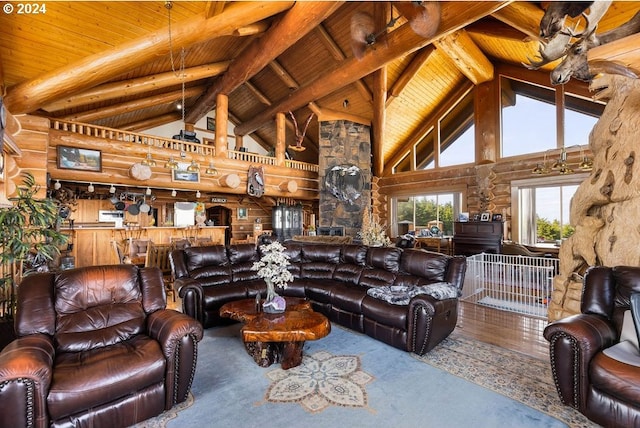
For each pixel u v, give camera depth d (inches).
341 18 253.9
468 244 285.3
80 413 70.6
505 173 303.1
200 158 306.0
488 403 86.6
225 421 79.7
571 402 83.7
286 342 108.0
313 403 87.0
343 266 177.8
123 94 248.4
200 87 342.6
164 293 107.8
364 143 367.2
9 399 62.2
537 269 166.7
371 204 396.2
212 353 120.8
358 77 259.0
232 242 407.5
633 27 80.3
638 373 71.4
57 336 85.2
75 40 157.2
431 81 323.6
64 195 282.4
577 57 85.3
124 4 153.2
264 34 237.9
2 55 149.7
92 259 256.8
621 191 114.7
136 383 76.9
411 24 156.2
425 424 78.0
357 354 118.6
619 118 121.7
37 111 239.8
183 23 176.7
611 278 98.8
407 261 152.6
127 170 263.9
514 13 169.9
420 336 115.0
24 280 90.2
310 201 452.4
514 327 143.9
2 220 106.0
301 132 432.5
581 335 81.4
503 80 305.9
